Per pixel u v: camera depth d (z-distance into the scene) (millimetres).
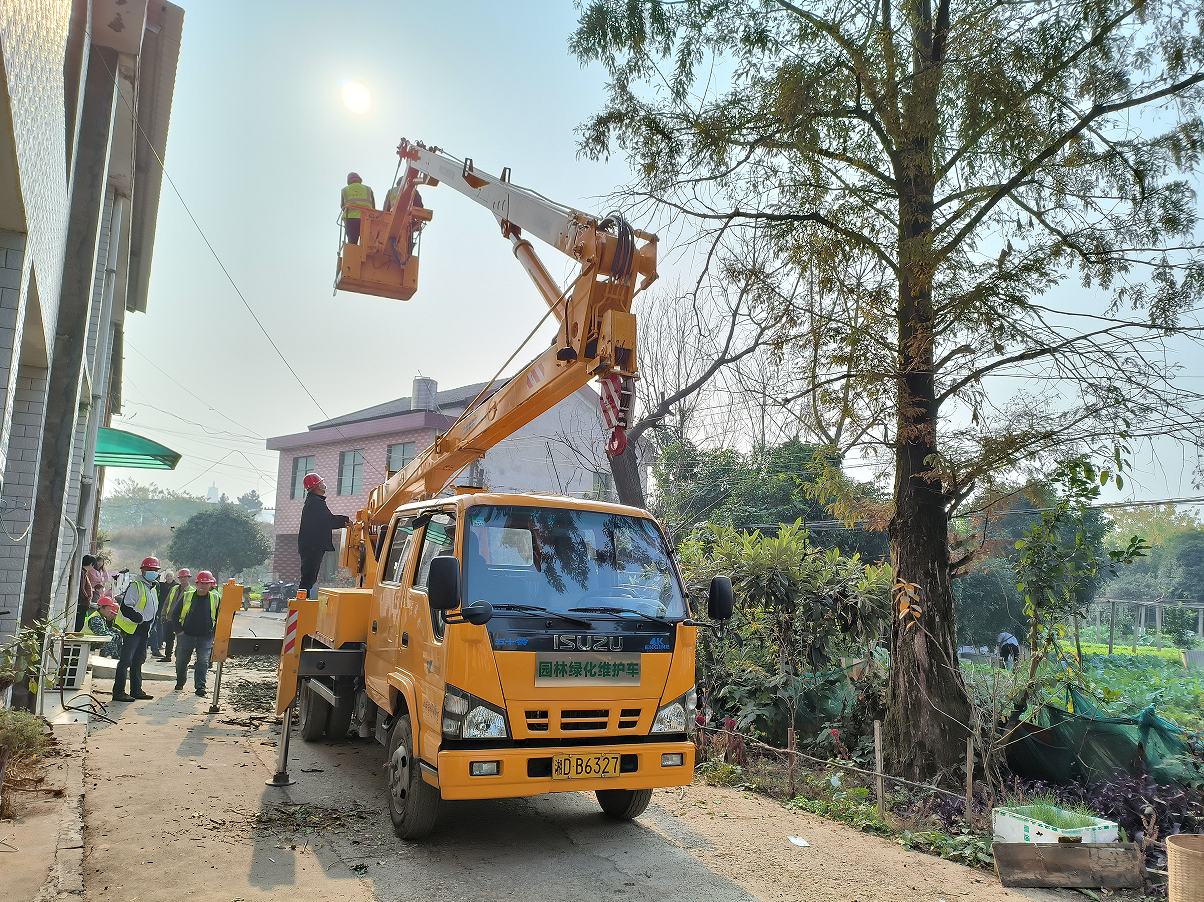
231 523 43906
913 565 7730
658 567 5949
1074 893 5137
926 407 7766
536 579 5465
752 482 17047
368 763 7668
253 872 4820
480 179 7527
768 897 4836
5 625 7230
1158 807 6039
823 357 7766
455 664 4996
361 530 9406
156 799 6137
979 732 6883
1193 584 36781
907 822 6336
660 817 6375
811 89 7613
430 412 28250
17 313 5238
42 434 7656
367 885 4715
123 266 16438
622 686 5328
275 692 11703
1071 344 7086
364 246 9430
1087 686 7301
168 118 12672
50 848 4727
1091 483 6734
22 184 4652
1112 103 7371
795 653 9227
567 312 5773
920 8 7840
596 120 8445
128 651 10352
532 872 5059
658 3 8258
